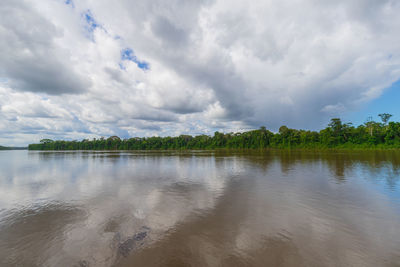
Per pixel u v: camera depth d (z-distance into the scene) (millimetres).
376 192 14695
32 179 21328
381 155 48562
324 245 7176
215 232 8242
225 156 56875
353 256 6480
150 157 57219
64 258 6508
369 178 19938
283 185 17203
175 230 8453
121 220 9664
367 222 9297
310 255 6535
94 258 6457
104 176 22891
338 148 83938
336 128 87125
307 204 12000
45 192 15594
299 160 39500
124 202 12648
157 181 19547
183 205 11938
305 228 8641
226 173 24297
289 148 98562
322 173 23344
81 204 12359
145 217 10016
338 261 6211
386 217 9898
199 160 44062
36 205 12273
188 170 27516
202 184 18000
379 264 6066
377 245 7188
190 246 7105
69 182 19469
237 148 124000
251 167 29859
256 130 118750
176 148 155500
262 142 109875
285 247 7031
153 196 14008
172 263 6105
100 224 9211
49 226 9078
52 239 7824
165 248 6980
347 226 8844
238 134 137625
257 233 8141
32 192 15625
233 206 11672
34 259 6492
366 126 83875
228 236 7883
